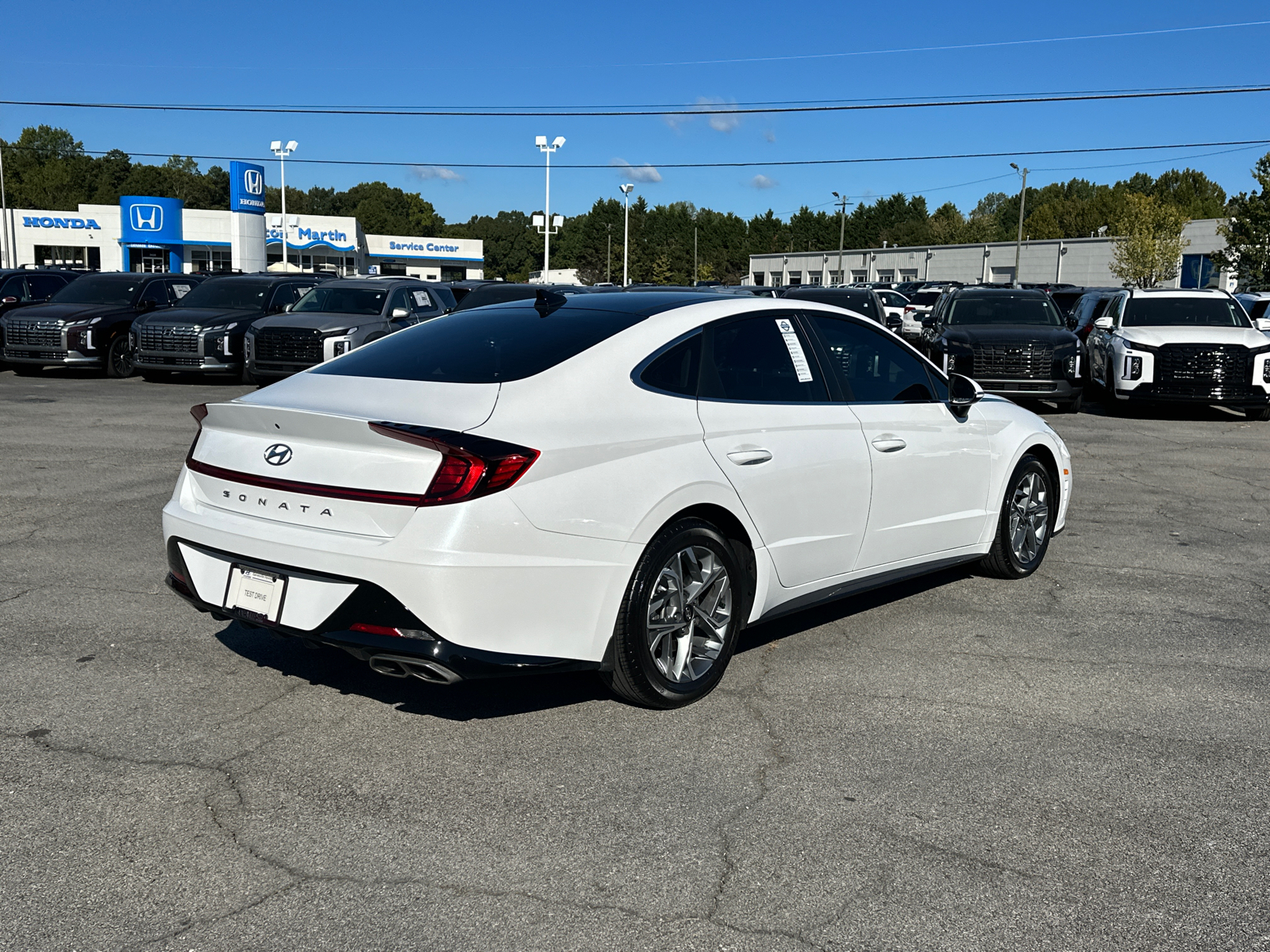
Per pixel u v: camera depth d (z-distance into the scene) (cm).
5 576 577
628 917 273
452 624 342
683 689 408
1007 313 1627
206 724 387
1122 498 877
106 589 555
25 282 2078
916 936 267
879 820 326
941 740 386
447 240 8856
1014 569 605
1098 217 11256
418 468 347
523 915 273
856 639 500
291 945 259
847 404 481
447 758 363
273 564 364
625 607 382
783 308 476
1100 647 495
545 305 454
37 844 302
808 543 455
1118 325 1575
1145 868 301
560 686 432
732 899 282
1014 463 584
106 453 992
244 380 1753
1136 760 372
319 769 354
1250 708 422
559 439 365
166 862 295
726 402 427
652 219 14850
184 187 13875
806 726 396
